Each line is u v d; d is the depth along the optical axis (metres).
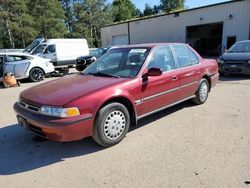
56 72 13.75
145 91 4.20
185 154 3.49
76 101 3.38
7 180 3.09
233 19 18.97
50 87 4.02
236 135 4.06
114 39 30.19
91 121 3.49
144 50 4.57
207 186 2.75
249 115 5.02
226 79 9.55
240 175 2.92
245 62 9.27
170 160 3.35
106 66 4.74
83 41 17.25
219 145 3.72
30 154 3.75
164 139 4.02
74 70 16.61
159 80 4.44
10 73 10.20
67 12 56.09
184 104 5.92
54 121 3.29
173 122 4.77
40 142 4.14
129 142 3.96
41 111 3.44
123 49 4.89
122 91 3.83
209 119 4.87
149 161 3.35
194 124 4.63
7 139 4.34
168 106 4.79
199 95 5.71
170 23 23.64
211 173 2.99
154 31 25.25
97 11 55.66
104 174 3.10
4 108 6.49
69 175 3.13
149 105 4.33
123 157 3.50
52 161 3.50
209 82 6.06
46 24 46.78
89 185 2.89
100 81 4.02
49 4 46.47
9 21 42.44
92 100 3.49
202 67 5.66
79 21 55.81
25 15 43.12
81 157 3.57
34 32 44.12
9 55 10.83
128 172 3.12
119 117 3.86
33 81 11.52
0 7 41.47
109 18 57.12
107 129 3.72
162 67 4.63
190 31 24.30
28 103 3.66
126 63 4.52
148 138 4.09
